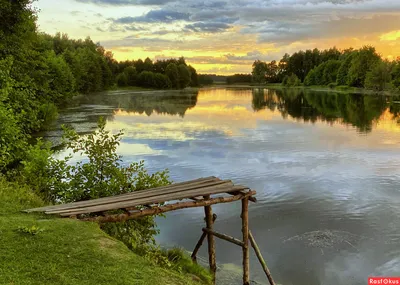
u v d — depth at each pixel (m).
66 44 95.50
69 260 5.38
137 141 27.30
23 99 18.19
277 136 29.59
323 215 12.77
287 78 174.25
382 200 14.20
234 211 13.11
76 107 56.94
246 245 8.27
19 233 6.02
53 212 7.02
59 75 49.22
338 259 9.91
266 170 18.66
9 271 4.88
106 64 112.81
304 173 18.09
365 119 40.47
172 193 7.95
